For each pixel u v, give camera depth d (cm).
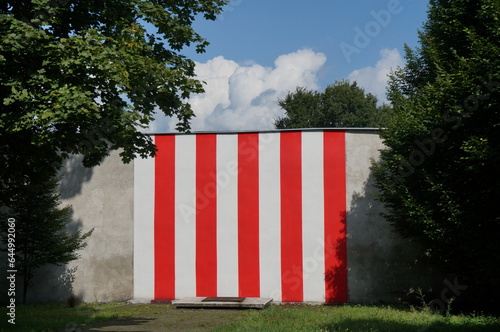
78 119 1172
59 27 1431
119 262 2153
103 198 2189
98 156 1530
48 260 2038
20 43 1181
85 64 1187
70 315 1664
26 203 2020
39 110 1158
